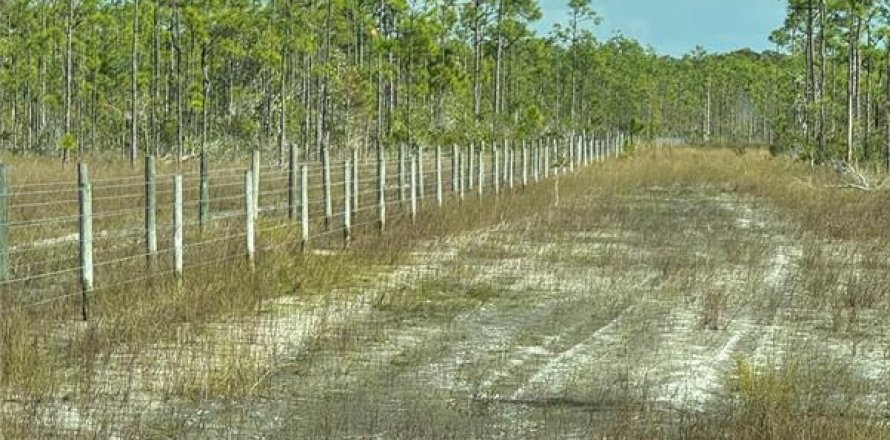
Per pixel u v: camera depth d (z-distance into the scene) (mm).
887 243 18172
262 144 44969
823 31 42625
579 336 10633
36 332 9648
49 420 7250
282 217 19391
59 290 11562
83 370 8523
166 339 9727
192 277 12461
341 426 7246
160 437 6973
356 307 11922
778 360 9602
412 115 43094
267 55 40344
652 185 35844
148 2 41625
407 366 9188
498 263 15820
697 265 15555
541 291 13430
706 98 103062
